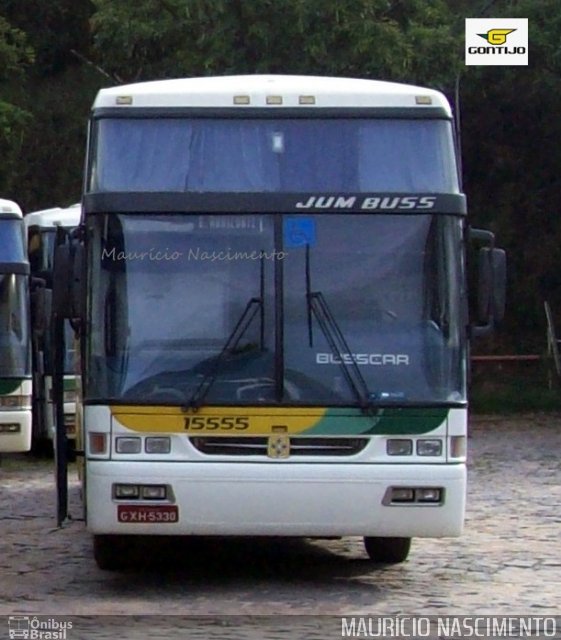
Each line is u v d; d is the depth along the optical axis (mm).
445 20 31281
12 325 22484
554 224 37625
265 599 12078
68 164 35438
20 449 22391
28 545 15438
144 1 29516
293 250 12047
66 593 12430
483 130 37219
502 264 12203
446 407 11852
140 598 12141
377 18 29547
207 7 28469
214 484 11633
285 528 11734
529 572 13602
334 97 12367
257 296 11977
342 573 13469
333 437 11781
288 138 12297
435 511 11789
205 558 14414
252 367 11859
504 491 20562
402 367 11930
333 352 11914
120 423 11734
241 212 12055
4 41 32375
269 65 28344
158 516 11695
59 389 12820
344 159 12281
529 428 31625
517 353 38469
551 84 34031
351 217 12117
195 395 11758
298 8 27969
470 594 12391
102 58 33812
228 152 12250
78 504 19094
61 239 12289
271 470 11656
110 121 12281
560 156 37062
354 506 11711
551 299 38281
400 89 12516
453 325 12023
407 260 12102
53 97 35844
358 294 12031
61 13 36656
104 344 11906
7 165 33188
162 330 11914
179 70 29172
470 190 37781
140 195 12047
